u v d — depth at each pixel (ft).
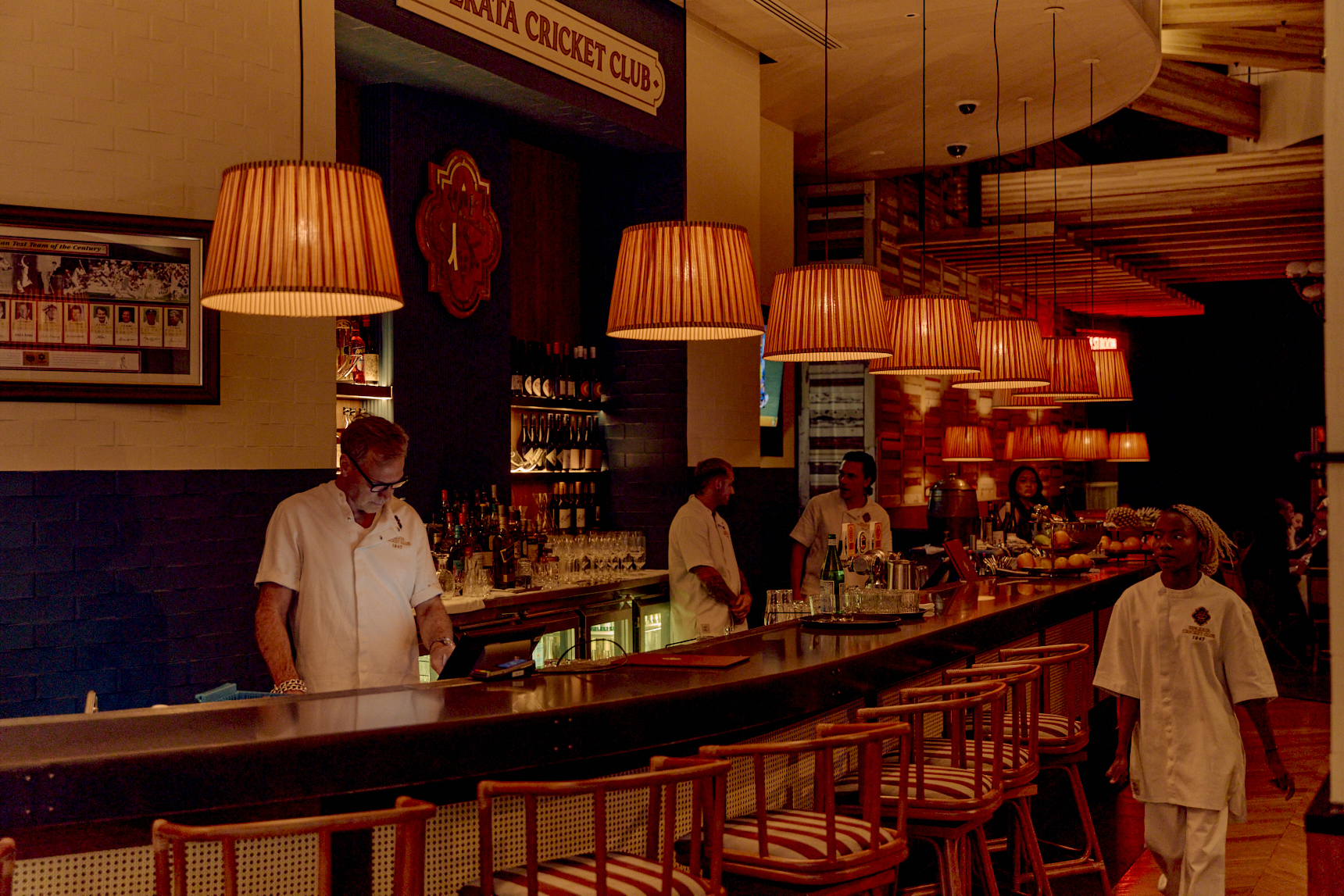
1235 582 34.73
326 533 12.24
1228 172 27.27
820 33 23.66
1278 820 18.72
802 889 9.34
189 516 14.11
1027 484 28.40
